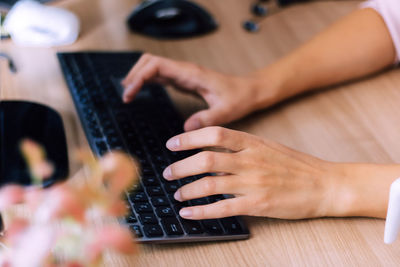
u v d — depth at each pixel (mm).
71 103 769
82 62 840
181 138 619
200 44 962
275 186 606
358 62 882
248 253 562
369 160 716
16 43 902
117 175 321
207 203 604
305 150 725
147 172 631
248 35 1001
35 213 299
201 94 803
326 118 799
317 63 862
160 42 955
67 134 703
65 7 1021
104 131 693
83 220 294
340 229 607
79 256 298
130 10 1036
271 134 755
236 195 611
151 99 779
